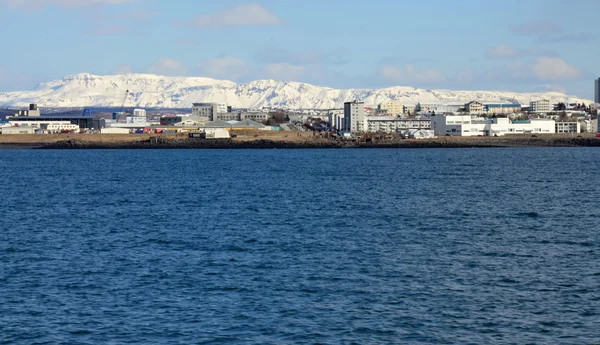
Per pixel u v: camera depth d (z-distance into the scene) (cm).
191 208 12600
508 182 17925
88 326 5666
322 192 15475
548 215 11381
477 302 6222
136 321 5766
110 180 19875
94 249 8550
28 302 6266
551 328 5606
